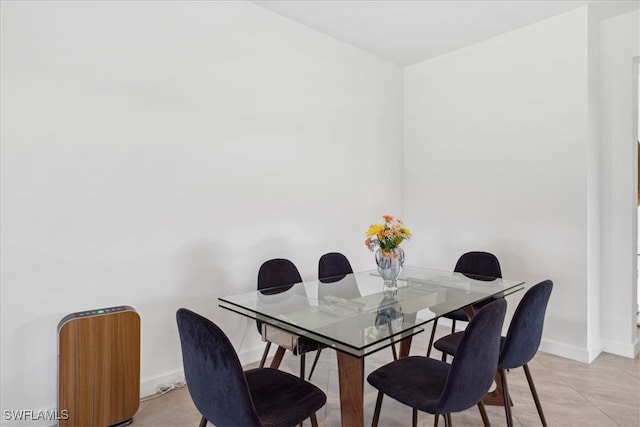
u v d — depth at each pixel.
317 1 2.93
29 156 2.00
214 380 1.27
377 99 3.99
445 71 3.90
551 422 2.10
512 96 3.39
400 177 4.28
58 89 2.09
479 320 1.39
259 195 3.01
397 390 1.61
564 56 3.06
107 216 2.27
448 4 2.97
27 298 2.00
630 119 2.99
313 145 3.40
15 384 1.96
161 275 2.49
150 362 2.44
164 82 2.50
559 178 3.09
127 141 2.34
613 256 3.10
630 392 2.45
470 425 2.07
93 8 2.21
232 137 2.85
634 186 2.99
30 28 2.00
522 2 2.92
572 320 3.02
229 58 2.82
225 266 2.81
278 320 1.75
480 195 3.63
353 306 1.98
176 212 2.56
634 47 2.96
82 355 1.96
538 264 3.22
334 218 3.59
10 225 1.95
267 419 1.38
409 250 4.25
